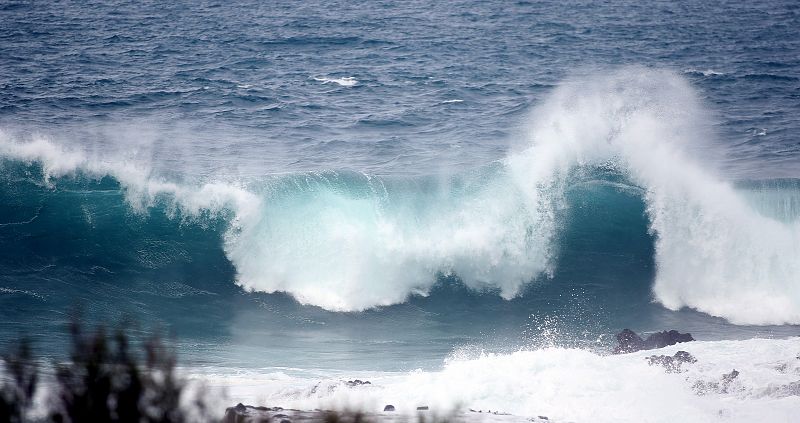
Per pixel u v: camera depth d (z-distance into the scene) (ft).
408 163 326.24
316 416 93.81
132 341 213.46
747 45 650.43
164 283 252.83
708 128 389.39
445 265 266.57
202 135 363.15
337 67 535.60
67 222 260.83
